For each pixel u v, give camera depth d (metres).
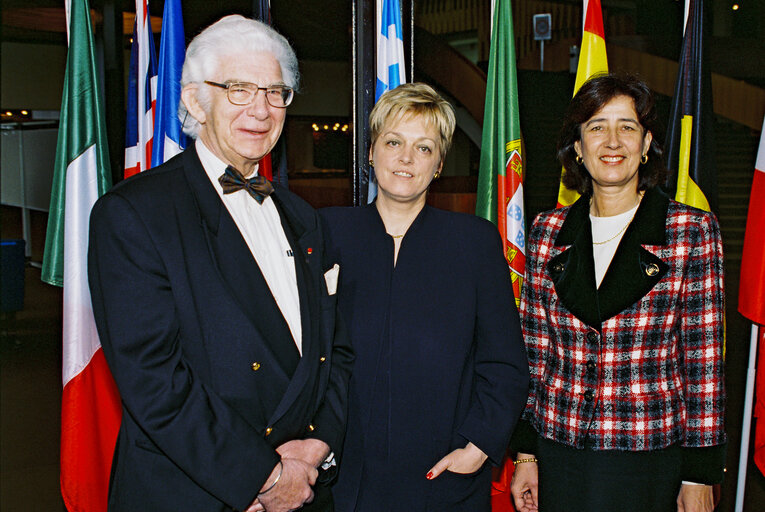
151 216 1.36
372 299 1.78
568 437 1.80
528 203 8.56
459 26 15.36
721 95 10.14
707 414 1.72
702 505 1.79
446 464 1.72
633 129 1.79
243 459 1.36
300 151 12.77
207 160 1.52
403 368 1.74
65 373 2.49
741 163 9.60
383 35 2.49
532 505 2.04
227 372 1.40
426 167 1.75
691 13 2.59
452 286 1.78
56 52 10.72
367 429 1.75
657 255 1.75
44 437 4.34
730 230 8.27
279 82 1.49
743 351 5.61
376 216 1.85
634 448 1.74
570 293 1.82
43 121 10.96
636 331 1.75
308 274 1.63
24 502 3.39
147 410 1.32
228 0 8.19
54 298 9.05
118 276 1.33
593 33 2.56
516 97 2.59
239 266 1.45
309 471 1.50
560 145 1.96
